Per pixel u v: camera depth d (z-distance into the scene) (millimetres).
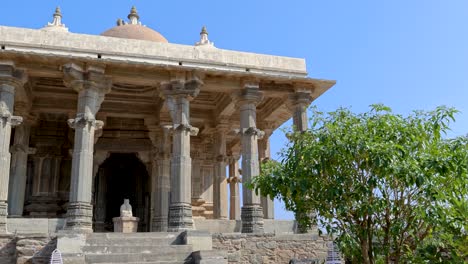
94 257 13961
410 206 8492
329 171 8883
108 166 28188
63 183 24281
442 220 7863
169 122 23156
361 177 8836
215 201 23234
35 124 23594
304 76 20484
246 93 19234
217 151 23828
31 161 24422
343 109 9570
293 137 10289
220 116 23781
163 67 17922
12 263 14961
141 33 24812
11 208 19828
